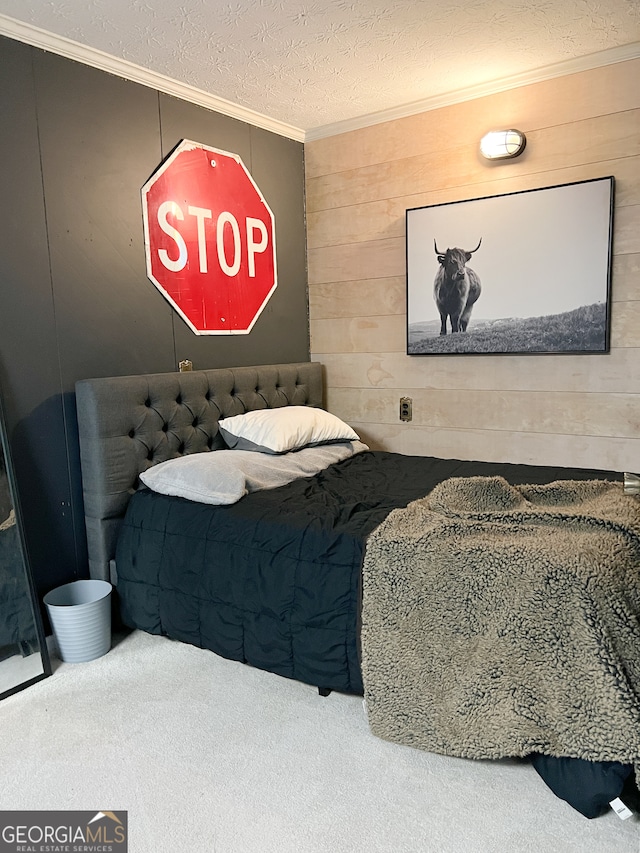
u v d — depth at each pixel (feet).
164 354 9.11
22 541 7.06
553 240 8.97
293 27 7.40
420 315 10.30
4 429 6.99
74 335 7.91
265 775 5.27
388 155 10.41
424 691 5.45
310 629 6.27
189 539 7.27
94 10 6.85
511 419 9.75
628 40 8.00
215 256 9.81
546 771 4.95
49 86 7.47
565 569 4.93
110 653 7.51
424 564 5.57
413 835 4.60
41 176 7.43
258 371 10.10
